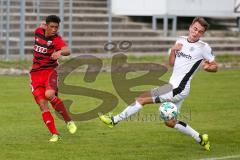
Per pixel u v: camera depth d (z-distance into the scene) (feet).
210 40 206.39
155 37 204.23
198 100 121.49
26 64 161.17
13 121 97.86
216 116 105.60
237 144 84.79
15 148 79.66
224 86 141.08
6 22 170.09
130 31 203.31
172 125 79.92
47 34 83.51
